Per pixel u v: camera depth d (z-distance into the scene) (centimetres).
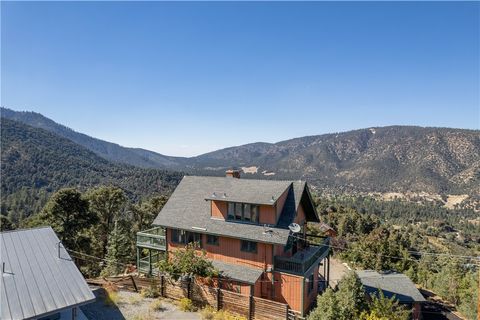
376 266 4194
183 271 2222
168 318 1923
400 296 2722
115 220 4850
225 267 2328
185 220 2600
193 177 3044
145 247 2800
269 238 2195
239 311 2058
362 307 1898
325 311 1778
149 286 2314
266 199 2291
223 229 2402
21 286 1422
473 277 3328
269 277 2259
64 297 1447
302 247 2761
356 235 6306
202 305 2141
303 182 2547
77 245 4031
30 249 1661
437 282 3716
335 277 3638
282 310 1930
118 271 3497
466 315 2973
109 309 2002
